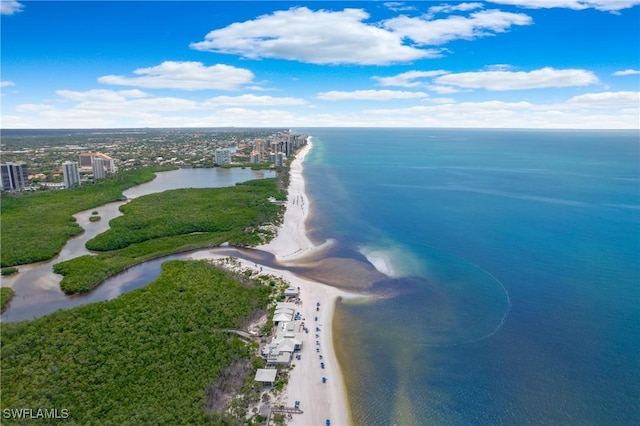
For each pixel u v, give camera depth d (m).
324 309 93.69
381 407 64.19
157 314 85.12
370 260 124.00
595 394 66.00
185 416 58.31
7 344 73.06
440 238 142.88
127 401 60.78
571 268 113.88
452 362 74.62
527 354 76.38
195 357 72.06
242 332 82.31
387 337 82.62
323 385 68.75
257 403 64.25
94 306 88.19
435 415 62.62
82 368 67.25
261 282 107.06
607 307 92.19
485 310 92.31
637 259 119.25
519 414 62.47
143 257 128.62
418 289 103.44
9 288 106.00
